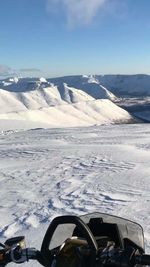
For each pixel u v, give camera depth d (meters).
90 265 2.50
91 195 11.95
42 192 12.79
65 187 13.65
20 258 2.62
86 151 26.83
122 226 2.99
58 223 2.73
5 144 35.12
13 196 12.25
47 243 2.72
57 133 47.88
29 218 9.13
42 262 2.66
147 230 7.51
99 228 2.91
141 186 13.21
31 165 20.44
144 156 23.09
